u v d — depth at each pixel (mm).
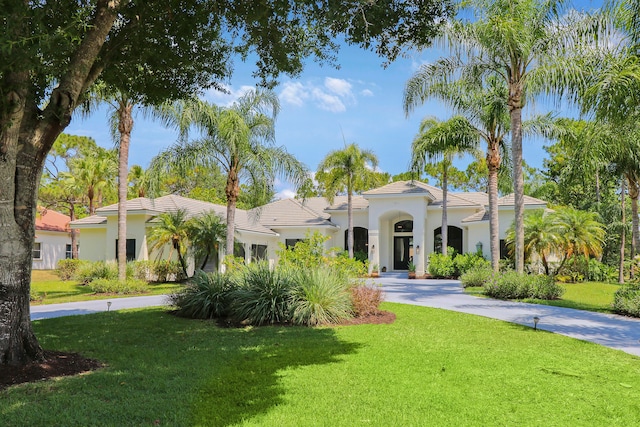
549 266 25312
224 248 22547
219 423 4371
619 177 19375
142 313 11961
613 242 32094
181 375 6031
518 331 9531
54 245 35344
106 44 7867
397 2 7594
